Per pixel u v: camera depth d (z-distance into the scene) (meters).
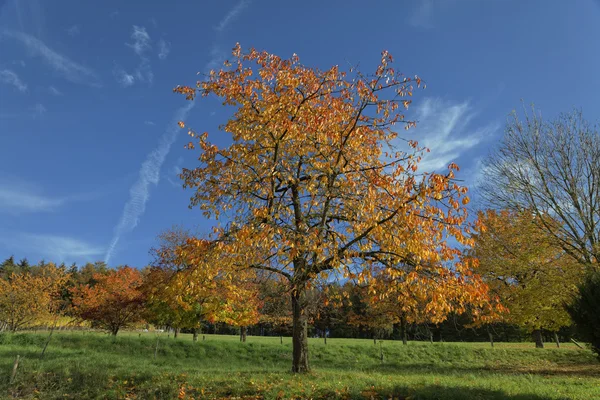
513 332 47.62
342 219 12.84
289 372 13.83
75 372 12.15
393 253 11.09
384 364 24.81
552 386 12.30
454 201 9.99
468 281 10.69
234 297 14.84
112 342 24.27
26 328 34.75
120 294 27.88
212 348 25.52
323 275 11.22
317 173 12.76
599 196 20.42
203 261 11.20
